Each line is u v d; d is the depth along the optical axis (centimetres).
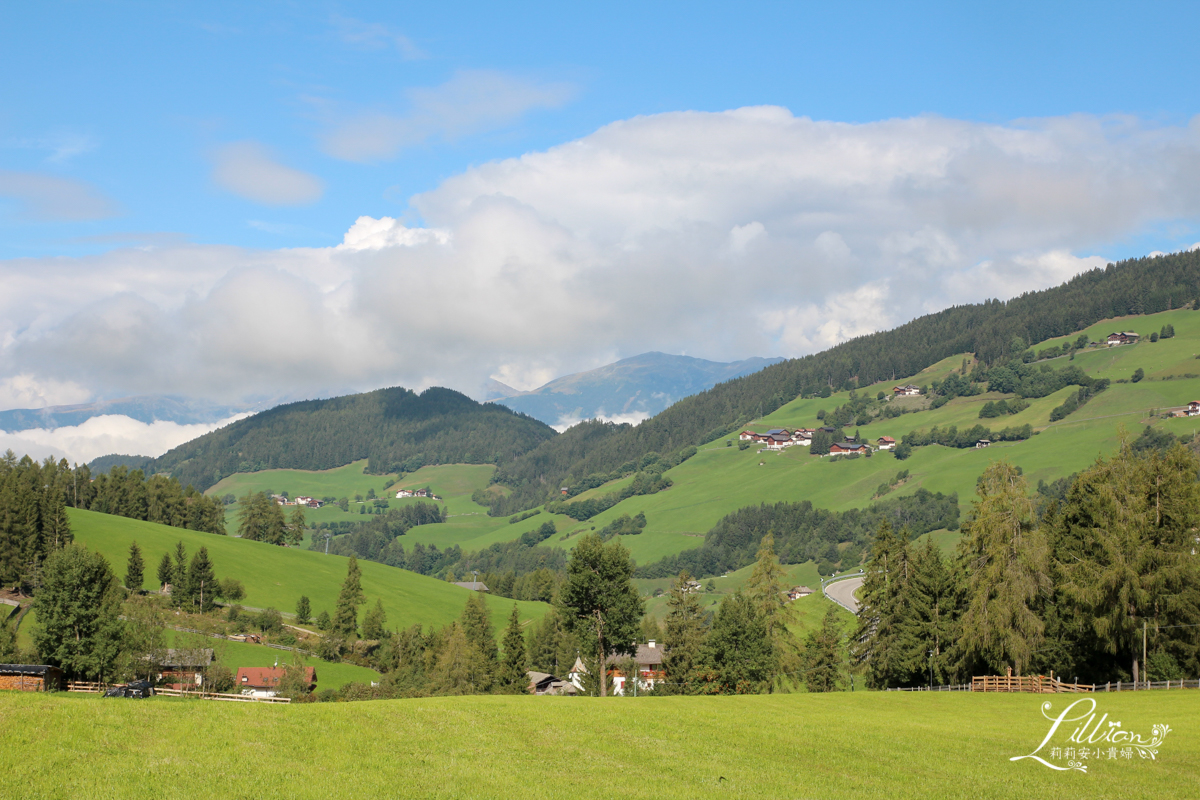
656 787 3152
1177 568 6059
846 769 3538
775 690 8881
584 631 7931
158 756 2978
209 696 6116
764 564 9094
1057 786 3325
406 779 3038
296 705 3816
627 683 10750
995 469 6994
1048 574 6800
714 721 4334
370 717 3738
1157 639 6288
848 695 6022
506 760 3366
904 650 7612
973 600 6750
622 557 7969
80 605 8725
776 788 3216
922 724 4606
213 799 2686
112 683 8706
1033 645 6519
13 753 2833
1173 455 6462
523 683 9825
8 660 8712
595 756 3525
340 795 2825
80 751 2930
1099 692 5988
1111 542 6219
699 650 8619
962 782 3372
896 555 7881
